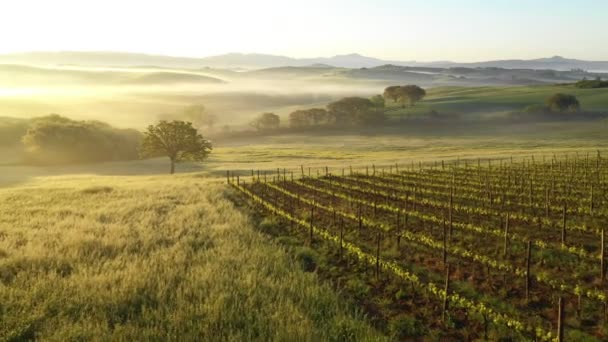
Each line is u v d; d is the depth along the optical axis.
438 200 25.08
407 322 10.26
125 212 23.66
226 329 9.05
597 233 16.56
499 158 55.28
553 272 12.95
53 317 9.52
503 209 21.86
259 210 25.41
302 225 20.47
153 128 73.25
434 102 199.50
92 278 11.62
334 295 11.41
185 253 14.77
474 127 142.50
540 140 105.50
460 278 12.92
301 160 77.31
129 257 14.20
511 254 14.77
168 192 33.56
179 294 10.66
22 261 13.48
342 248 16.34
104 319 9.37
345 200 27.12
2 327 9.07
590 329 9.66
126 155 100.44
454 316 10.56
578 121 137.75
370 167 51.09
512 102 178.88
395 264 13.77
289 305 10.27
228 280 11.84
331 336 9.05
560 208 20.86
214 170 62.59
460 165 47.28
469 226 18.14
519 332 9.52
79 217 21.80
